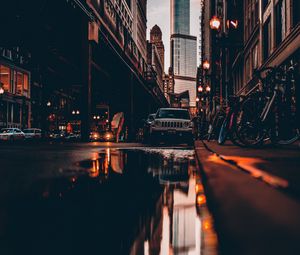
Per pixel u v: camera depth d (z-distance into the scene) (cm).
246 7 2783
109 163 613
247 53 2661
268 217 149
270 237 120
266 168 317
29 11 2781
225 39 1936
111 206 257
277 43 1831
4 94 5250
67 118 7700
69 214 230
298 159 441
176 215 228
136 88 7119
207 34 7112
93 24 3058
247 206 178
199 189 330
